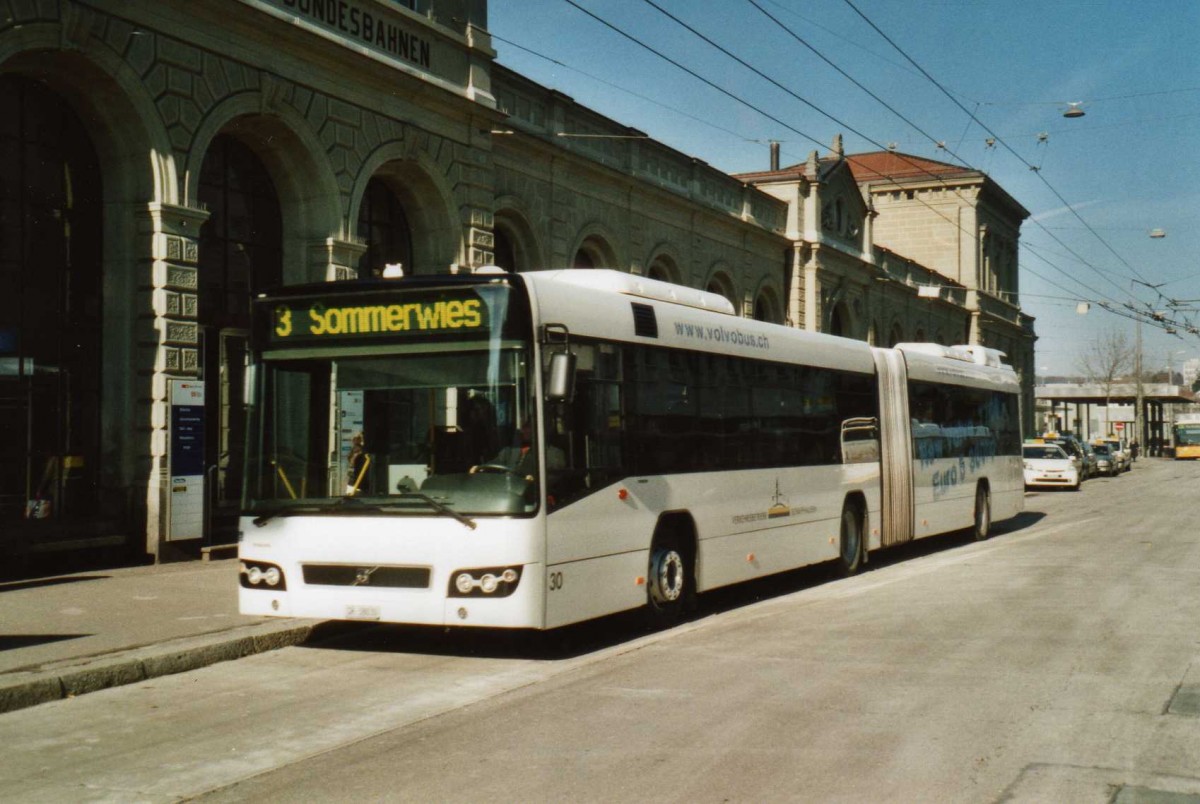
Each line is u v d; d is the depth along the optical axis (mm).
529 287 9477
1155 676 8672
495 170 22359
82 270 14727
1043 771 6234
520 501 9242
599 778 6160
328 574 9602
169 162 14883
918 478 18422
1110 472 55094
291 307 9906
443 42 20000
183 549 15055
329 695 8445
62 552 14008
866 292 43219
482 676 9086
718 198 31922
